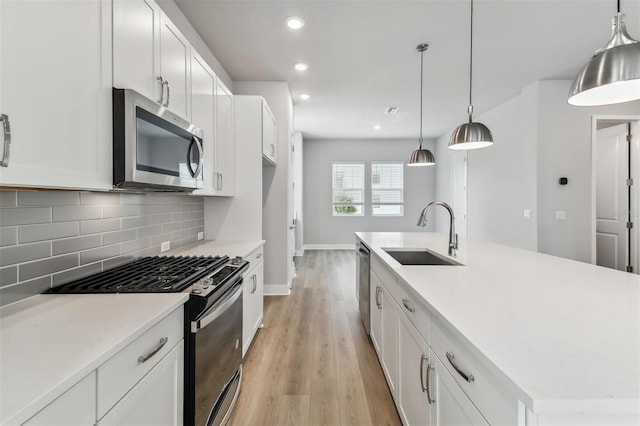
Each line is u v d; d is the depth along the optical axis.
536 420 0.61
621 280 1.47
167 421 1.12
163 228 2.26
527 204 4.15
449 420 1.03
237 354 1.82
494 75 3.77
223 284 1.50
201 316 1.28
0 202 1.09
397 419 1.74
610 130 4.13
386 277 2.02
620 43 1.09
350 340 2.73
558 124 3.92
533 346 0.79
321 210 7.78
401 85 4.07
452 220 2.25
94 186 1.12
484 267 1.76
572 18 2.60
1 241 1.10
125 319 0.99
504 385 0.68
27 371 0.69
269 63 3.44
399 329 1.68
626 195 3.96
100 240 1.60
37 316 1.01
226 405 1.60
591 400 0.58
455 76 3.79
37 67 0.88
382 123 6.12
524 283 1.41
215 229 3.01
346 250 7.65
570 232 3.93
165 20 1.65
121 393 0.86
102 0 1.15
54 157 0.94
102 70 1.16
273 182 4.01
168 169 1.55
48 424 0.63
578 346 0.79
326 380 2.12
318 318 3.24
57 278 1.33
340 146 7.74
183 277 1.48
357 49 3.12
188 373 1.25
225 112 2.72
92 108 1.11
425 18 2.59
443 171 7.23
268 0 2.37
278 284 4.04
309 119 5.80
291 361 2.37
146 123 1.33
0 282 1.09
